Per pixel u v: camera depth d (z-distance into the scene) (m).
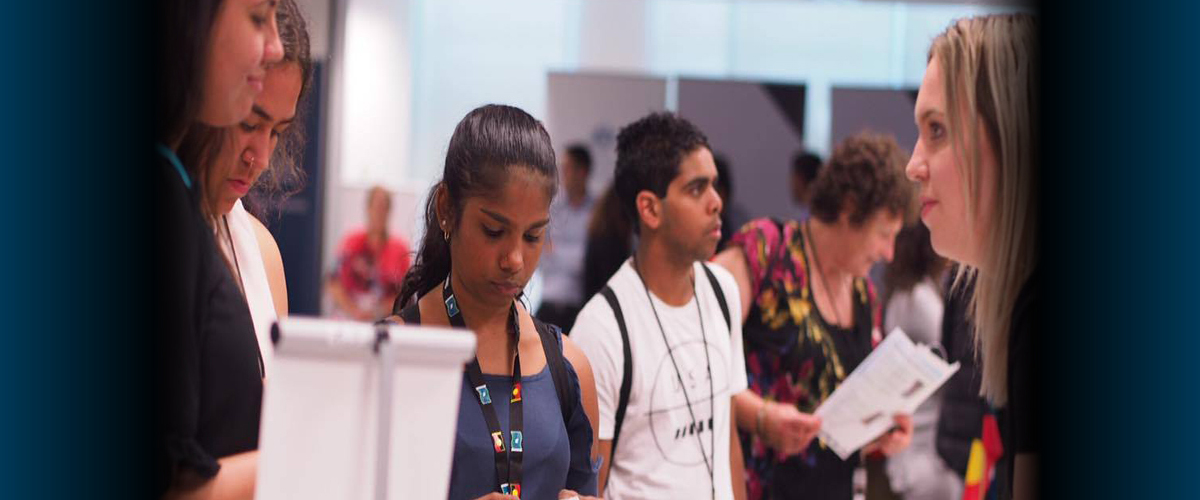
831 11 6.59
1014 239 2.42
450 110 6.66
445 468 1.22
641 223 2.52
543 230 1.62
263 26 1.46
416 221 1.85
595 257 4.31
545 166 1.60
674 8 6.67
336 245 5.33
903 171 3.34
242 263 1.60
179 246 1.40
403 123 6.38
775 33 6.63
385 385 1.19
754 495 3.16
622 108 4.61
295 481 1.19
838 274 3.32
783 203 4.35
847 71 6.61
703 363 2.53
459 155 1.60
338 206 5.33
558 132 4.56
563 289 4.37
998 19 2.36
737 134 4.34
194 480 1.35
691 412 2.49
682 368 2.49
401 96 6.37
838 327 3.31
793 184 4.35
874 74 6.62
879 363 3.11
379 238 5.33
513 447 1.58
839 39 6.60
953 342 3.50
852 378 3.14
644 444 2.44
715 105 4.33
